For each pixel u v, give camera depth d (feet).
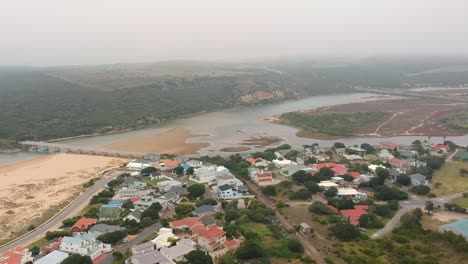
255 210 428.15
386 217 420.77
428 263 306.76
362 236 367.45
